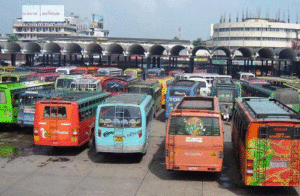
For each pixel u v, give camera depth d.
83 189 12.80
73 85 29.03
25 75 36.19
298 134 11.63
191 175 14.63
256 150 11.81
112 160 16.58
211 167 13.33
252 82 39.16
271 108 14.02
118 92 29.41
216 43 120.06
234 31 114.31
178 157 13.47
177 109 13.82
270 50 65.50
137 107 15.73
